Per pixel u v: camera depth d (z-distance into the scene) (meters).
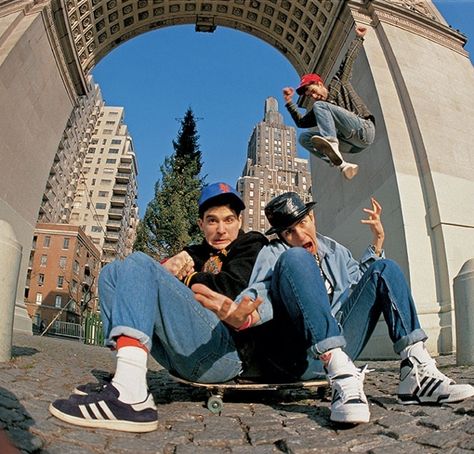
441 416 2.04
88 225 74.88
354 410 1.95
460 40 13.06
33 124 11.91
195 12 15.91
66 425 1.81
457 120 10.82
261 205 116.00
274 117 147.75
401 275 2.42
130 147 87.62
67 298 53.06
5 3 11.81
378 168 10.40
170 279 2.15
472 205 9.58
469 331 4.82
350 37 12.31
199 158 21.38
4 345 4.03
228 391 3.02
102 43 15.34
